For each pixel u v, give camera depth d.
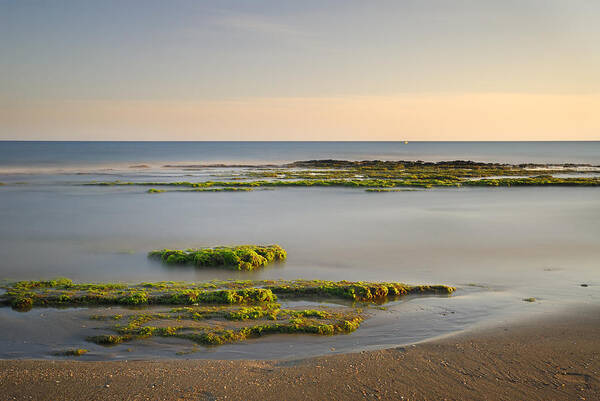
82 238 25.41
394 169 84.25
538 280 16.95
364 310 13.35
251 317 12.34
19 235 26.16
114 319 12.21
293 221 31.23
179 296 14.01
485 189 52.84
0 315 12.68
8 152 162.00
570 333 11.05
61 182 59.59
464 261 20.16
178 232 27.27
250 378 8.86
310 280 16.20
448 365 9.38
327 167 93.12
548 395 8.17
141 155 154.50
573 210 36.22
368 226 29.20
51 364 9.44
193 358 9.91
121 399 8.05
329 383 8.66
